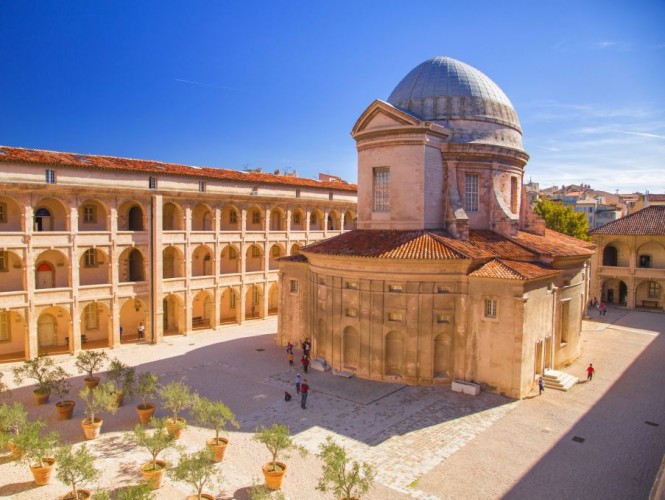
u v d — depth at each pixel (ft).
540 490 82.74
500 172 164.96
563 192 549.13
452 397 124.67
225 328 212.64
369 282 136.36
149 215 183.01
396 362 136.56
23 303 156.76
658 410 117.80
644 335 201.36
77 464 75.77
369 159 156.87
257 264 239.30
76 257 166.50
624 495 81.51
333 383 135.03
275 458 85.10
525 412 115.55
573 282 160.35
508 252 145.59
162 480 86.48
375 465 90.68
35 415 115.03
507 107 168.86
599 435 103.76
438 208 153.99
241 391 130.11
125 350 174.50
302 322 174.29
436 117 158.92
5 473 88.43
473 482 85.10
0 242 150.92
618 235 261.85
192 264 214.28
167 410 116.57
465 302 130.82
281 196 226.99
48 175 157.99
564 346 156.15
